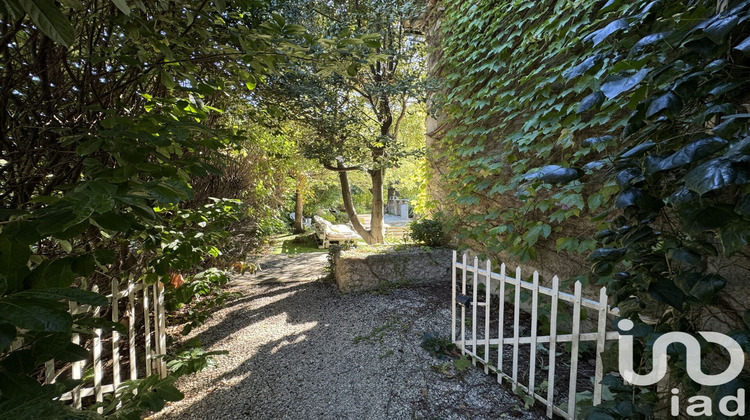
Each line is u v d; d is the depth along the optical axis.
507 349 2.74
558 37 2.98
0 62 1.17
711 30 0.91
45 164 1.39
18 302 0.63
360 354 2.77
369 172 7.39
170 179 0.92
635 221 1.41
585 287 2.86
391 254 4.58
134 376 2.20
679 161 0.97
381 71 5.83
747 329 1.06
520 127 3.51
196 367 2.19
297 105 3.95
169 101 1.44
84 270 0.85
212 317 3.79
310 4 4.06
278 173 6.22
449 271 4.72
